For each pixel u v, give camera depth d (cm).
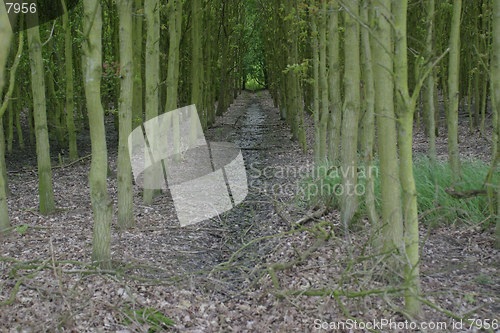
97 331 354
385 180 391
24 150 1273
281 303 422
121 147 630
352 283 440
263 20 2300
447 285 433
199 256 568
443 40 1221
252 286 476
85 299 401
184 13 1461
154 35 811
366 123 496
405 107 331
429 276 455
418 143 1148
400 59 319
